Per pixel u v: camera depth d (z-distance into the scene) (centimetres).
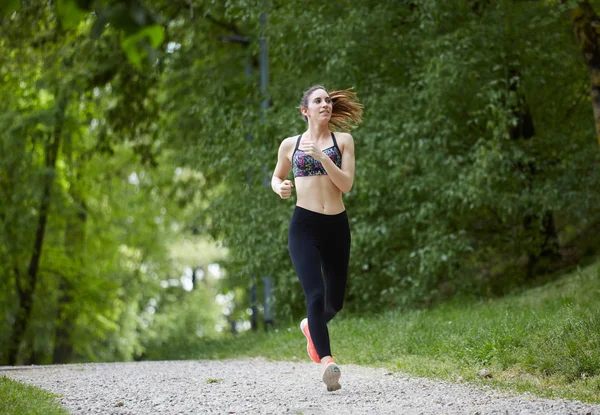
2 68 1947
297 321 1587
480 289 1437
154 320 3359
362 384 667
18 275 2098
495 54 1286
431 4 1245
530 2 1323
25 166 1991
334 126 707
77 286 2288
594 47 1175
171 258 3391
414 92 1320
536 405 520
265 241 1430
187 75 1741
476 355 739
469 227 1534
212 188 2011
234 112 1516
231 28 1839
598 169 1326
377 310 1468
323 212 624
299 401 575
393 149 1293
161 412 532
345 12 1395
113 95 1862
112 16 272
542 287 1276
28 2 1683
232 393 631
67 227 2294
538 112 1426
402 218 1338
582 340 677
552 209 1319
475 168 1229
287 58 1456
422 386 636
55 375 797
